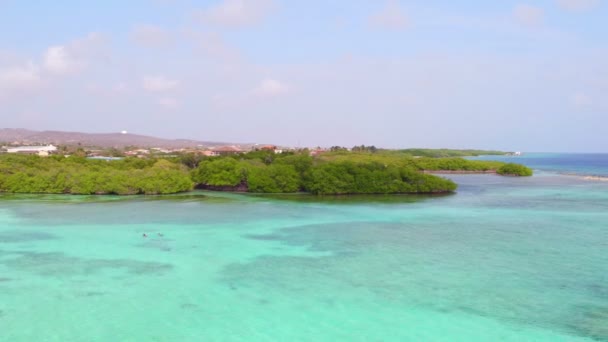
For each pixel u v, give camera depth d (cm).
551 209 6850
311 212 6531
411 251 4128
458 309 2736
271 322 2541
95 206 7106
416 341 2316
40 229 5097
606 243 4438
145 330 2431
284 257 3903
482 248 4238
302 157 10325
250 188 9381
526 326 2500
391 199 8231
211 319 2580
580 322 2553
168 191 9094
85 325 2488
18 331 2409
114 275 3369
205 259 3828
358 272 3466
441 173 16175
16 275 3353
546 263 3716
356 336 2369
